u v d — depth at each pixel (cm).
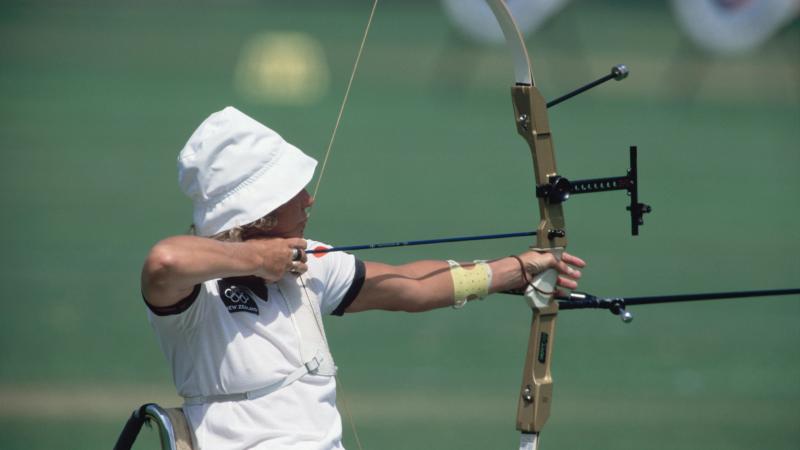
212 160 1159
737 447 2333
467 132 8031
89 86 9750
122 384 2728
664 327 3534
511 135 7944
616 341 3362
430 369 3003
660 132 8212
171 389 2702
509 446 2327
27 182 5716
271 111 9031
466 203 5412
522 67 1371
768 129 8619
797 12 10206
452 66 12006
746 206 5641
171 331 1151
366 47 13438
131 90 9688
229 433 1144
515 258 1348
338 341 3309
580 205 5591
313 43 12988
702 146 7638
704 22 10212
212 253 1080
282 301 1188
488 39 11256
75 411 2483
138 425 1187
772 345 3328
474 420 2544
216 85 10450
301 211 1201
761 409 2664
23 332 3180
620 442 2352
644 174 6462
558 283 1367
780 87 11044
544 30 13300
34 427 2352
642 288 3875
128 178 5903
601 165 6575
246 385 1149
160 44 13038
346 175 6178
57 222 4794
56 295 3609
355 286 1256
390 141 7519
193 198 1188
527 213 5191
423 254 4212
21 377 2756
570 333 3459
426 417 2553
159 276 1066
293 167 1174
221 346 1146
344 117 8706
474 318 3641
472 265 1334
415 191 5728
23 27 13788
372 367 3009
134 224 4784
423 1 19500
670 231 4972
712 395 2797
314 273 1224
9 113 8075
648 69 11806
